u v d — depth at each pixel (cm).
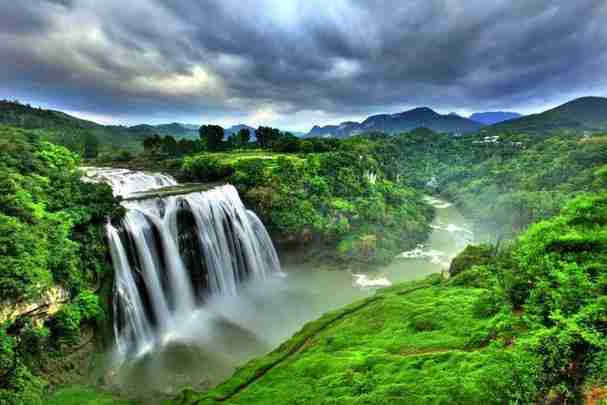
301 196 7750
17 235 2869
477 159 19012
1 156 3666
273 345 4047
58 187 3881
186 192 5578
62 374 3039
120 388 3206
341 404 1992
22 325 2767
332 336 3212
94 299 3441
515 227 8350
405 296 3850
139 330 4034
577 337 1427
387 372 2186
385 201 9938
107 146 16325
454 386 1762
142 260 4350
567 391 1372
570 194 8531
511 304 2334
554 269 1869
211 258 5322
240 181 7212
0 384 2445
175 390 3200
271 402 2317
